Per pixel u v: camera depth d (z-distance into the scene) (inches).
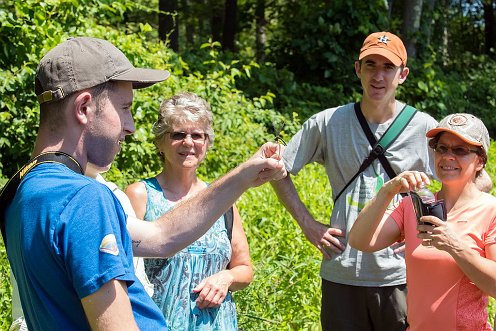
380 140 163.2
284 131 464.4
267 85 563.2
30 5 333.1
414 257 135.6
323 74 617.3
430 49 665.0
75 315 80.4
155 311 89.0
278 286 206.8
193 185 145.4
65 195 80.2
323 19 600.4
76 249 78.0
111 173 301.9
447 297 131.5
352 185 165.5
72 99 85.6
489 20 997.2
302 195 296.0
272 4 869.2
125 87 89.9
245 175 102.0
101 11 392.8
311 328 194.1
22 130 319.9
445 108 613.3
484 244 131.6
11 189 85.6
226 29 803.4
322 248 166.4
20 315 110.4
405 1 655.1
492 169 406.0
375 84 161.8
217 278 136.0
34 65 333.4
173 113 141.0
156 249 100.7
